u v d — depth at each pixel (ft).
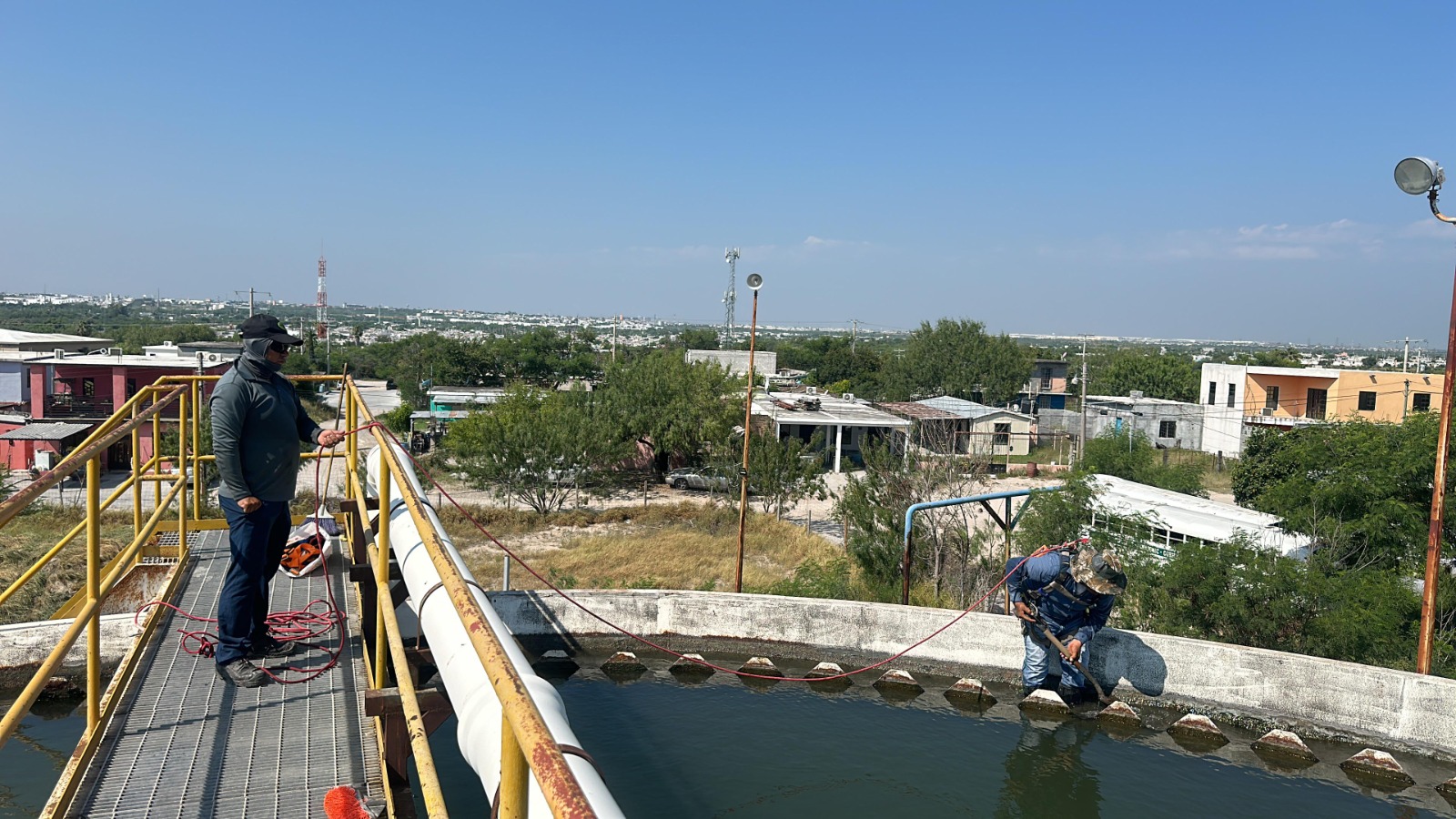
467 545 84.99
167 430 125.39
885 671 26.30
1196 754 22.17
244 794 10.57
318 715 12.77
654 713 23.41
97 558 11.84
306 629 16.21
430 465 130.62
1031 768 20.80
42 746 18.86
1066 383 220.02
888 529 54.39
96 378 129.08
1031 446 164.66
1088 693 25.00
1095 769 20.95
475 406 157.38
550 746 4.13
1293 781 20.86
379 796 10.64
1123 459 124.77
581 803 3.55
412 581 13.11
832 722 23.20
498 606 26.43
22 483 109.40
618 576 69.31
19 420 122.72
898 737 22.31
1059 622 24.34
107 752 11.53
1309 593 39.37
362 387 286.46
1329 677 22.70
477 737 8.16
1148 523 53.47
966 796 19.26
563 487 108.78
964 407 161.58
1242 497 103.86
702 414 126.00
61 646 10.16
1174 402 175.52
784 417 140.26
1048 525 53.01
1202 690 23.86
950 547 50.85
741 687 25.55
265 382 14.14
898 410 152.87
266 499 14.03
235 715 12.71
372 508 18.81
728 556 78.74
